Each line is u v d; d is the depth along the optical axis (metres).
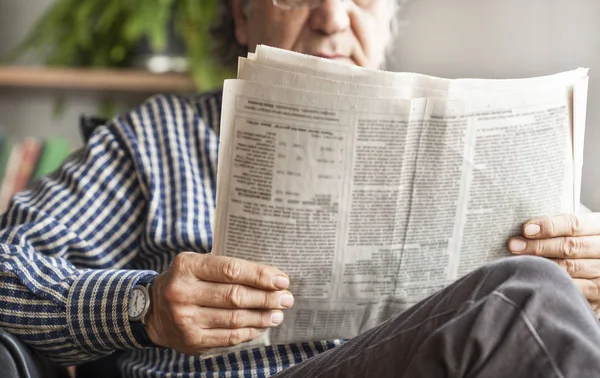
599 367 0.80
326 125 1.01
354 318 1.13
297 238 1.05
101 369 1.39
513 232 1.13
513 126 1.07
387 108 1.01
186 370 1.24
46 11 2.58
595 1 2.20
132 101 2.67
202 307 1.05
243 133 1.01
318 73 1.00
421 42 2.31
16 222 1.32
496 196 1.10
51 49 2.65
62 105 2.63
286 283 1.04
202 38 2.29
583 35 2.22
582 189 2.16
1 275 1.19
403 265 1.10
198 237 1.32
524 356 0.82
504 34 2.29
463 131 1.05
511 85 1.06
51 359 1.20
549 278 0.87
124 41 2.44
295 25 1.36
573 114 1.09
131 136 1.38
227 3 1.60
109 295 1.13
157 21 2.31
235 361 1.22
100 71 2.42
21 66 2.68
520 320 0.83
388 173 1.04
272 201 1.03
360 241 1.07
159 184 1.36
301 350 1.22
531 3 2.26
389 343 0.91
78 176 1.36
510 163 1.08
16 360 1.09
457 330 0.85
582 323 0.84
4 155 2.23
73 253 1.31
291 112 1.00
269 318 1.06
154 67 2.45
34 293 1.16
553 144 1.10
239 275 1.03
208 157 1.39
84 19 2.40
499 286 0.86
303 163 1.02
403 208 1.06
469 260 1.13
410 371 0.87
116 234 1.35
